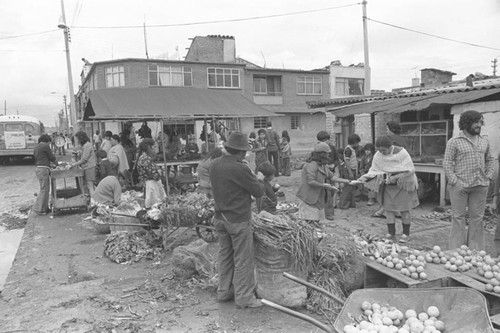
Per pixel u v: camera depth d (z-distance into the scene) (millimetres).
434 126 9727
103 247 6836
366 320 3152
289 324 3957
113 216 7172
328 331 2783
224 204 4152
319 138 8055
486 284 3836
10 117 25516
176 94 13305
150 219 6336
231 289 4457
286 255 4188
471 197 5219
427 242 6402
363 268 4473
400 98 10711
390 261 4418
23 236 7918
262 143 15328
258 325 3951
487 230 6996
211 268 5020
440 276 4066
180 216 5980
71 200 10000
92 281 5273
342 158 9742
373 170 6227
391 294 3352
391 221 6359
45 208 9969
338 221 8000
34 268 5973
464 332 2922
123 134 15508
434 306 3215
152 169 8086
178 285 4953
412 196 6230
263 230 4242
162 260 6047
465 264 4289
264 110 13828
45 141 10008
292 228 4270
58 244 7242
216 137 15133
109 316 4254
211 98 13672
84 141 10047
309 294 4277
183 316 4191
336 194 9438
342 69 37062
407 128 10438
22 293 5012
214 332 3854
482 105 8273
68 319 4227
